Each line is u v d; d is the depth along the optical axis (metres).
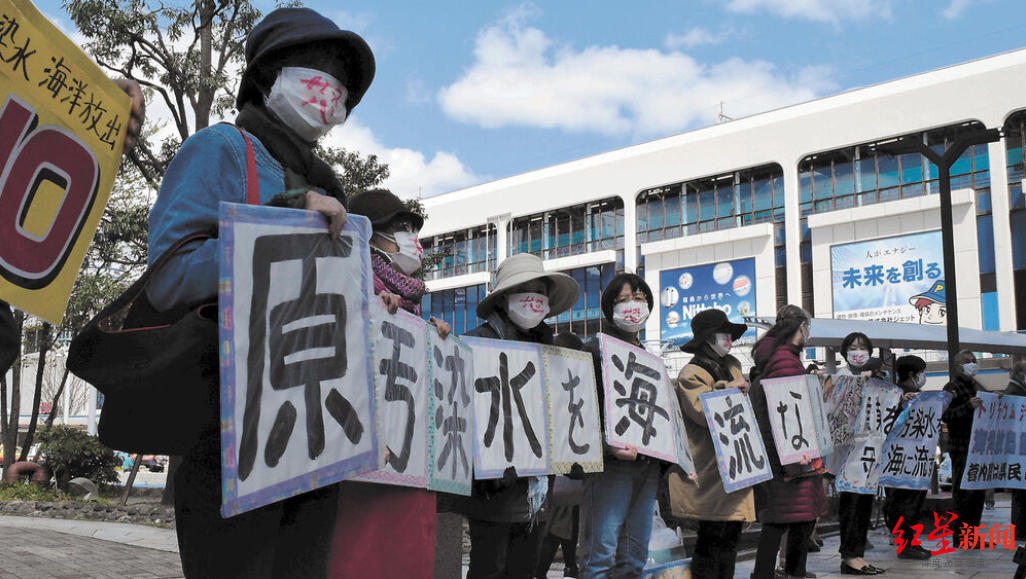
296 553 2.13
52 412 18.03
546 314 4.35
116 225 14.02
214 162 1.98
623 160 38.81
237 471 1.77
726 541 5.07
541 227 42.38
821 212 33.03
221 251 1.80
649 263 37.28
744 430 5.21
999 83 29.03
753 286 34.19
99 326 1.81
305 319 1.98
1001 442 8.57
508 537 3.87
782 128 34.03
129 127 2.21
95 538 7.88
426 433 3.03
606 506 4.49
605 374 4.57
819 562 7.68
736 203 35.59
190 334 1.79
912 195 30.84
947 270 11.67
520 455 3.94
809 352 27.34
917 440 7.85
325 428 1.99
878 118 31.53
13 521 9.23
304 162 2.21
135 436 1.83
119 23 12.13
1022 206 28.55
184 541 1.94
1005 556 8.02
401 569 2.73
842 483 6.99
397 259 3.29
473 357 3.83
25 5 1.94
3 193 1.88
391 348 2.86
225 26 13.80
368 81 2.32
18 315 14.23
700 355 5.39
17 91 1.91
